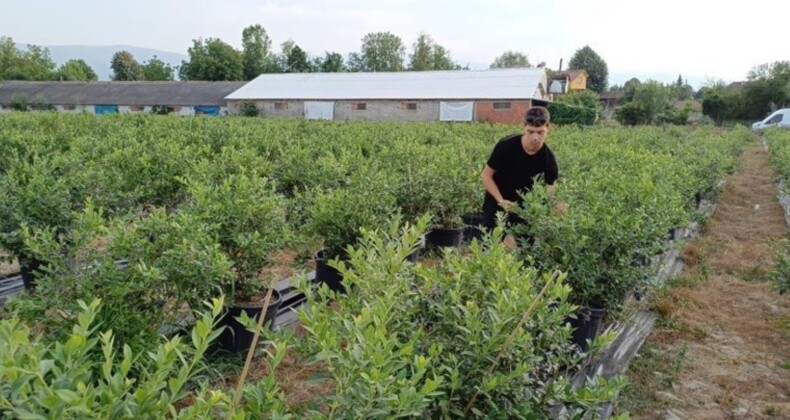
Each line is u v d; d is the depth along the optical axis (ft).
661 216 15.72
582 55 308.40
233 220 13.94
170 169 24.39
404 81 139.44
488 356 7.56
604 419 11.96
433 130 61.31
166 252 10.98
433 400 7.04
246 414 5.89
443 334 8.10
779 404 13.29
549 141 47.70
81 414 4.42
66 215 15.28
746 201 43.88
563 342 8.59
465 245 25.70
